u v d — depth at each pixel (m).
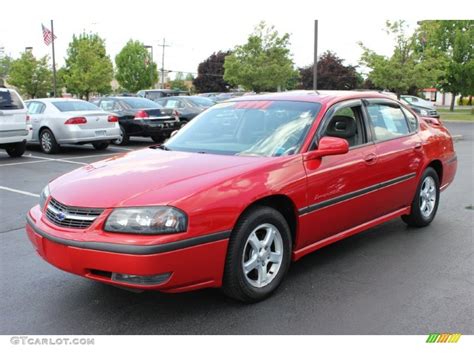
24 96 39.19
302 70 45.81
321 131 4.59
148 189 3.63
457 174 10.25
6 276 4.64
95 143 14.47
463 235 5.84
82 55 40.22
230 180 3.78
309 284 4.38
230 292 3.86
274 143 4.52
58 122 13.09
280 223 4.11
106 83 41.41
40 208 4.15
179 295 4.18
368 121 5.19
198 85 71.31
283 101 5.03
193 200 3.53
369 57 27.33
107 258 3.40
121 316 3.82
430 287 4.32
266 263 4.06
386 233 5.92
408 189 5.64
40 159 12.37
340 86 44.56
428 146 5.97
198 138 4.96
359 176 4.82
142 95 29.56
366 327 3.62
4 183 9.19
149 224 3.39
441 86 40.25
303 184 4.23
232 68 35.62
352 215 4.83
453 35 38.41
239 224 3.80
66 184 4.03
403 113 5.88
